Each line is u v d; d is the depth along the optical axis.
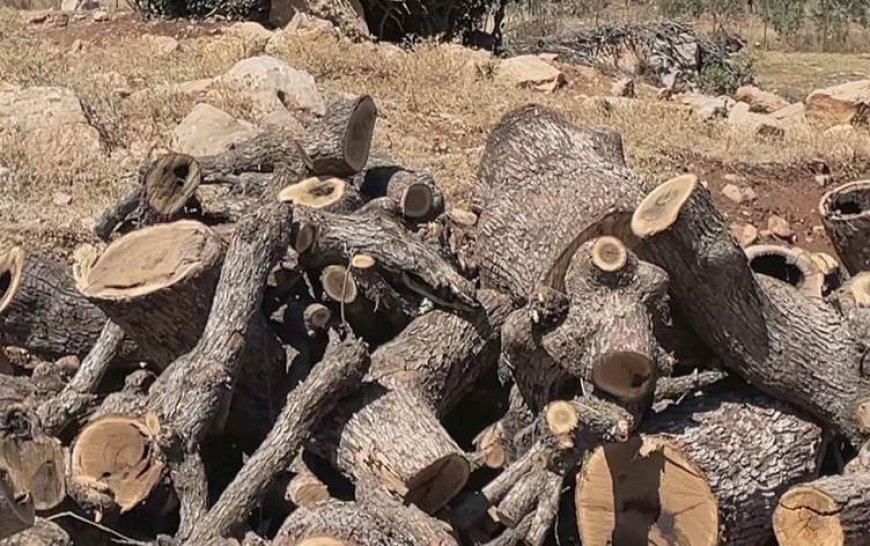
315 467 4.94
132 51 11.25
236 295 4.96
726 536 4.83
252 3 13.38
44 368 5.38
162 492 4.87
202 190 6.56
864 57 22.45
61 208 7.36
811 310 5.14
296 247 5.20
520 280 5.38
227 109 9.08
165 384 4.93
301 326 5.29
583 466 4.79
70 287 5.50
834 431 5.06
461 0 14.45
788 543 4.63
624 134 9.89
